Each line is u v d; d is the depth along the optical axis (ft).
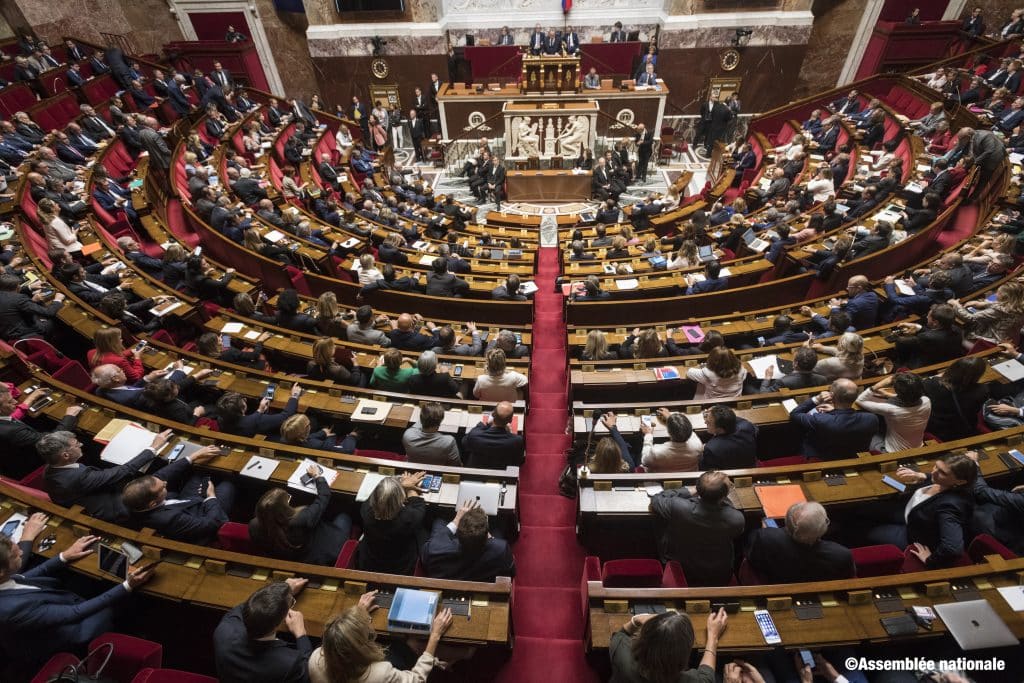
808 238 32.83
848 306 24.17
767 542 12.92
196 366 21.34
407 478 15.75
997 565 11.97
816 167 46.60
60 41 58.29
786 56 66.90
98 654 10.86
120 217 35.45
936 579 11.84
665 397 21.70
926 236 30.45
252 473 15.80
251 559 12.80
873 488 14.83
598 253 37.27
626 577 13.32
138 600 12.87
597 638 11.70
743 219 36.91
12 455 16.87
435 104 71.36
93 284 26.68
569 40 65.67
